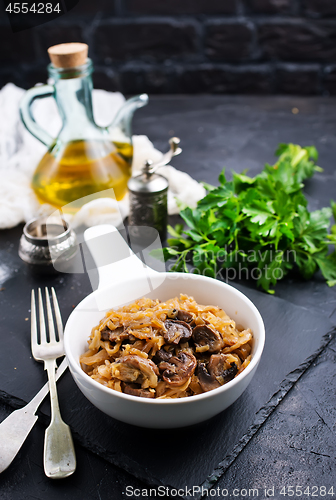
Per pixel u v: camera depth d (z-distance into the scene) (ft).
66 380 2.20
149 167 2.66
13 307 2.46
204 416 2.00
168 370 2.06
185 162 3.22
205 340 2.14
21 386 2.20
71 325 2.13
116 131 2.84
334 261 2.55
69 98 2.68
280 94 4.36
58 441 2.04
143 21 4.10
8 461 2.01
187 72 4.30
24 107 2.71
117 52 4.24
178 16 4.09
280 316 2.39
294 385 2.19
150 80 4.35
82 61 2.64
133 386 2.06
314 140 3.40
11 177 2.93
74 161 2.68
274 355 2.26
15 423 2.07
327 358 2.27
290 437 2.07
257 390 2.17
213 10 4.07
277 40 4.13
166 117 3.70
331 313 2.42
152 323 2.15
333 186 3.03
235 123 3.61
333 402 2.15
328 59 4.17
